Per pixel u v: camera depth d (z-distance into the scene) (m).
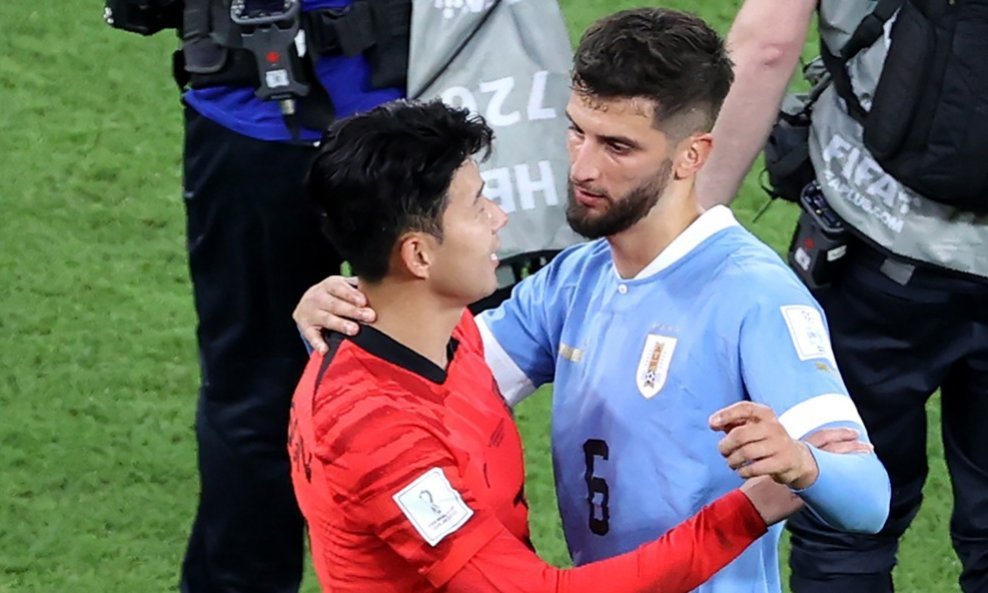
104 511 14.33
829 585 11.56
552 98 10.92
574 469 8.20
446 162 7.28
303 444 7.48
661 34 7.46
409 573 7.42
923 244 10.42
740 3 22.58
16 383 15.95
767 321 7.52
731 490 7.79
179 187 19.31
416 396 7.39
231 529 12.12
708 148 7.70
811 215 10.91
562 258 8.69
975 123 9.84
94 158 19.77
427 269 7.39
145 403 15.74
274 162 11.11
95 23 22.39
